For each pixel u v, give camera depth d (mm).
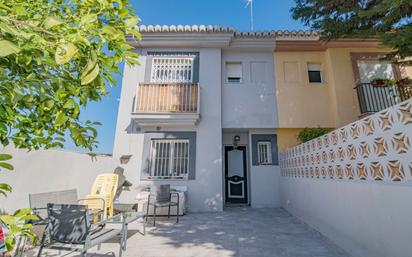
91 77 1165
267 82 8867
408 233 2510
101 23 1537
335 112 8281
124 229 3656
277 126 8422
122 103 8328
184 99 8023
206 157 7914
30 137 1762
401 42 4152
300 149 6148
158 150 8141
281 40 8703
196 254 3748
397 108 2799
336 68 8562
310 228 5258
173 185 7684
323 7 5301
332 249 3910
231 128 8523
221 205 7520
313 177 5285
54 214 2910
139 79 8555
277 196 8164
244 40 8797
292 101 8633
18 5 1260
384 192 2908
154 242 4352
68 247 2791
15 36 1071
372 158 3254
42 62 1259
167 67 8789
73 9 1627
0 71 1160
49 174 4480
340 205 3996
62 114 1475
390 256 2775
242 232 5000
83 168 5715
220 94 8461
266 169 8398
